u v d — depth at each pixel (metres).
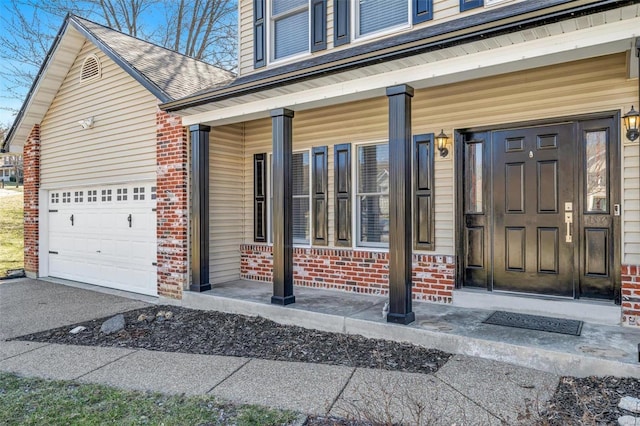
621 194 4.61
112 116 8.38
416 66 4.67
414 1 5.90
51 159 9.89
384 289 6.38
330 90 5.35
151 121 7.64
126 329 5.70
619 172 4.66
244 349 4.79
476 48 4.20
